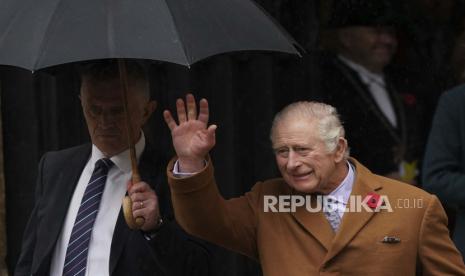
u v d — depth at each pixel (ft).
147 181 47.96
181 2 42.88
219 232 46.62
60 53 40.73
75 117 65.51
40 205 49.01
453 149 62.13
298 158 45.83
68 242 47.47
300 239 46.91
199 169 45.29
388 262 46.37
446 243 47.83
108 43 40.83
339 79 74.79
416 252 47.37
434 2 80.38
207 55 41.75
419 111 77.61
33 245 49.21
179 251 46.39
